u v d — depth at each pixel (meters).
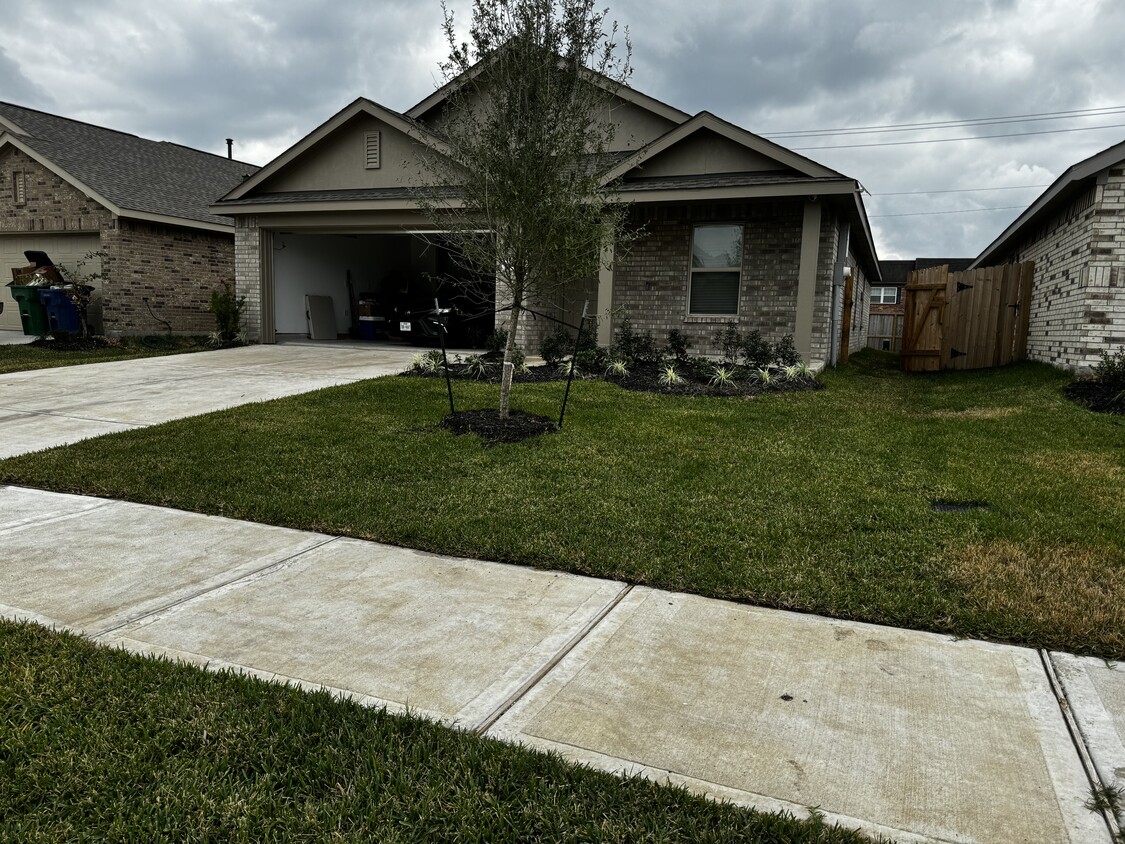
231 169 21.48
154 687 2.66
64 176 15.19
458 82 6.80
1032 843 1.99
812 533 4.37
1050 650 3.10
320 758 2.29
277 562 4.01
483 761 2.29
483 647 3.07
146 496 5.11
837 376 12.45
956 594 3.56
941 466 5.86
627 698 2.70
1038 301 13.09
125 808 2.05
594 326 12.48
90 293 15.48
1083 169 9.78
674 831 2.02
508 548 4.12
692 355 13.28
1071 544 4.15
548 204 6.58
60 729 2.39
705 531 4.39
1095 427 7.25
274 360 12.65
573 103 6.53
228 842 1.96
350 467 5.71
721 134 11.87
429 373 10.30
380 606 3.46
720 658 3.01
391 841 1.96
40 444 6.57
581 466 5.75
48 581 3.71
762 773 2.27
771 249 12.78
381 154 14.56
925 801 2.15
